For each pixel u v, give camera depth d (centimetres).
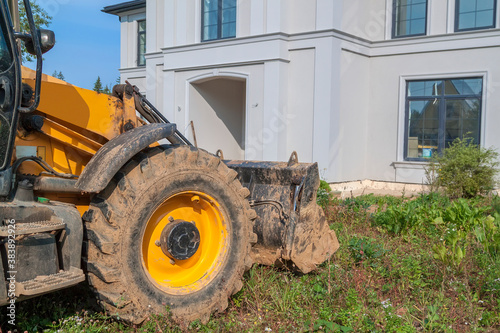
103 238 316
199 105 1484
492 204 890
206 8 1416
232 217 385
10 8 336
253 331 351
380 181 1337
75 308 357
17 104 304
